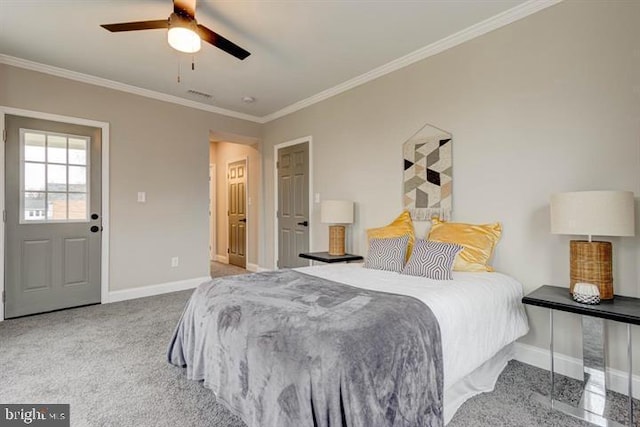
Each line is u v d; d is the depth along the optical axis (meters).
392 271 2.49
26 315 3.16
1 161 3.02
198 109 4.38
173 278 4.15
